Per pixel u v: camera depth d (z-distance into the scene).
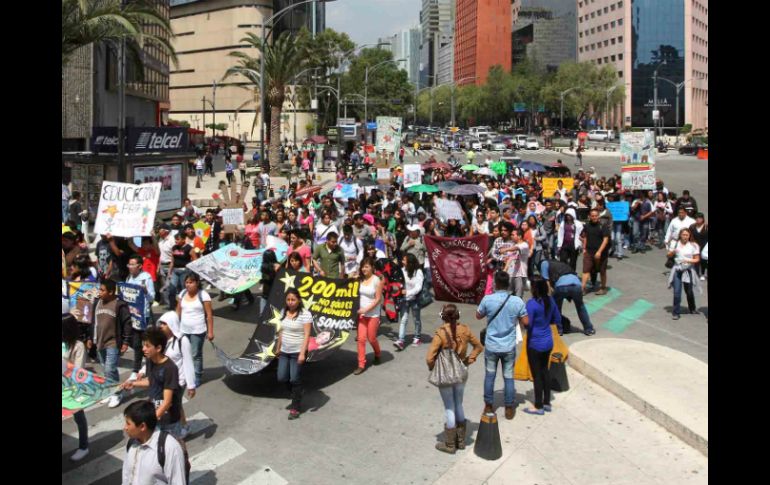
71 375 7.11
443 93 157.62
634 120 130.62
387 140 33.03
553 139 113.88
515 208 19.36
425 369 10.63
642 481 6.95
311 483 7.00
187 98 109.12
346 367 10.79
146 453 5.43
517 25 174.62
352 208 19.67
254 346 10.19
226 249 14.12
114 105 41.19
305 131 100.19
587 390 9.44
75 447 7.87
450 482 6.98
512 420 8.47
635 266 19.05
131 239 13.51
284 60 45.97
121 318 9.27
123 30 20.00
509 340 8.23
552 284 12.04
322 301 10.42
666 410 8.17
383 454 7.64
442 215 20.00
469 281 14.61
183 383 7.50
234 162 61.25
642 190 21.62
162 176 24.47
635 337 12.00
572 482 6.95
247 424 8.48
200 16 105.44
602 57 143.12
